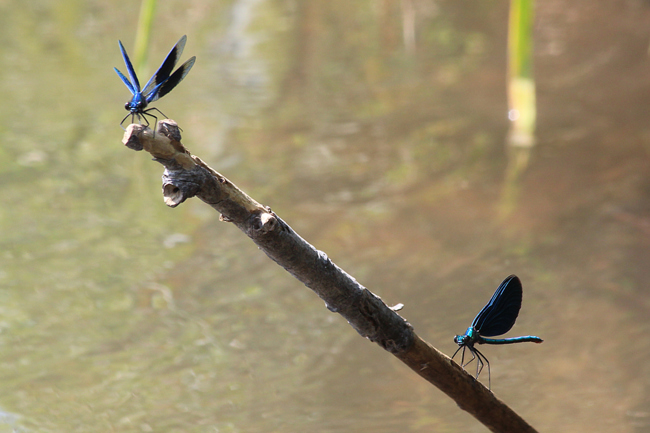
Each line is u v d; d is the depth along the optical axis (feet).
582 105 49.47
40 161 41.29
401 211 35.78
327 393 23.47
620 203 35.60
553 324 26.84
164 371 24.45
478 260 31.22
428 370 13.75
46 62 58.44
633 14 69.56
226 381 23.97
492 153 42.14
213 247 33.01
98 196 37.45
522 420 14.79
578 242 32.27
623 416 21.79
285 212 35.58
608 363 24.50
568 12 71.61
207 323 27.35
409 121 47.44
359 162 41.45
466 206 35.99
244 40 64.44
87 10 72.74
